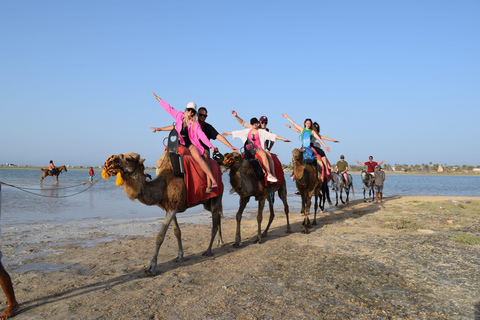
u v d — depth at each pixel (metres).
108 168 5.83
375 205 19.27
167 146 7.17
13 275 6.52
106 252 8.30
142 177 6.27
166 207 6.74
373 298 4.90
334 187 20.06
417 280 5.63
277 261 6.90
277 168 9.74
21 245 9.10
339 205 20.42
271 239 9.49
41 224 12.53
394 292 5.12
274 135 9.09
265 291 5.20
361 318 4.27
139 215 15.65
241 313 4.42
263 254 7.61
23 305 5.05
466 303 4.71
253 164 8.77
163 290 5.42
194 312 4.51
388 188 48.75
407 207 17.53
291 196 28.78
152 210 17.48
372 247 7.91
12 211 15.80
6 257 7.87
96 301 5.04
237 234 8.73
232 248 8.57
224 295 5.06
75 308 4.82
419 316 4.32
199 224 13.09
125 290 5.52
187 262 7.25
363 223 11.69
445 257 6.98
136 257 7.82
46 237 10.21
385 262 6.66
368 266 6.41
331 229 10.60
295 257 7.16
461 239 8.42
